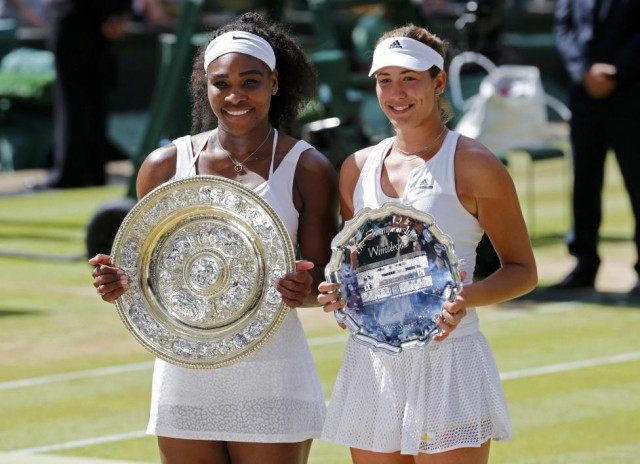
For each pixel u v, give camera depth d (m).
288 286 16.56
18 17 80.81
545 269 44.06
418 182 16.64
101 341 34.94
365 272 16.44
